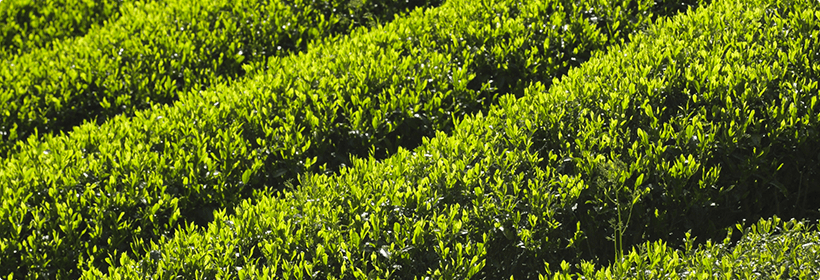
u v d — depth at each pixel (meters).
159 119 5.28
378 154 5.18
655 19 5.95
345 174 4.24
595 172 3.95
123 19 7.53
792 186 4.31
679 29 5.14
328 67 5.61
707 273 3.02
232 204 4.66
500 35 5.73
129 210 4.50
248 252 3.71
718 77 4.30
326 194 3.97
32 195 4.54
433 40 6.04
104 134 5.34
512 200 3.82
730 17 4.98
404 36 6.04
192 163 4.70
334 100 5.25
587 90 4.45
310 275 3.40
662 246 3.30
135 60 6.64
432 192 3.94
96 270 3.68
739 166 4.00
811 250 3.00
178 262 3.62
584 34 5.65
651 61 4.64
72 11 8.63
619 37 5.86
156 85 6.39
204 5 7.27
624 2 5.82
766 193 4.26
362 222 3.75
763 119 4.08
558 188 3.94
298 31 7.01
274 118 5.06
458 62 5.62
